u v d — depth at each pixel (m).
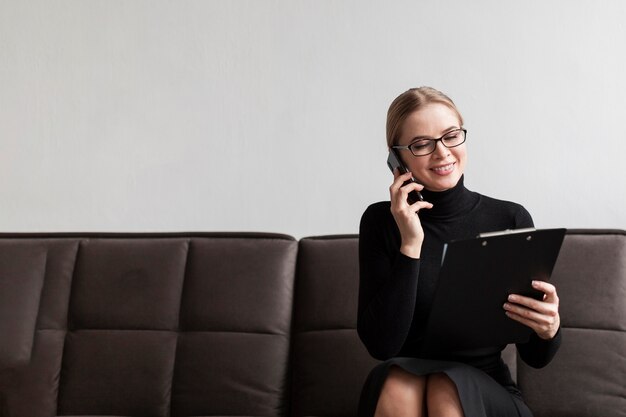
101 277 2.65
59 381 2.60
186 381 2.52
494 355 2.02
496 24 2.91
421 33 2.96
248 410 2.48
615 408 2.28
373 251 2.11
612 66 2.84
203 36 3.09
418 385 1.78
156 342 2.57
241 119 3.06
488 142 2.90
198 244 2.65
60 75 3.15
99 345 2.59
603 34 2.85
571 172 2.85
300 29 3.04
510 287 1.79
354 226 2.99
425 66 2.96
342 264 2.55
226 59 3.07
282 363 2.52
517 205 2.14
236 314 2.55
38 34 3.16
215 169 3.07
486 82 2.91
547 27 2.88
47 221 3.13
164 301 2.60
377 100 2.98
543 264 1.77
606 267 2.38
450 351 1.96
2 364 2.60
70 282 2.69
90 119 3.13
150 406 2.52
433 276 2.04
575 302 2.37
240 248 2.63
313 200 3.01
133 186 3.10
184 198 3.08
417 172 2.01
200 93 3.08
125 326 2.60
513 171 2.88
